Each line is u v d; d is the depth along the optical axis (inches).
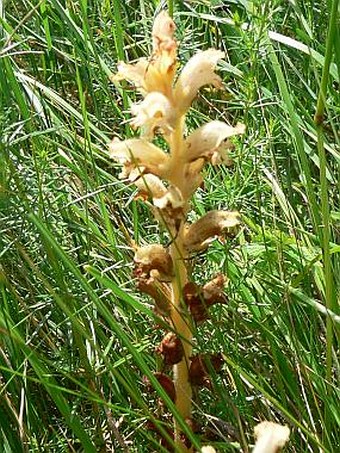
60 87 17.9
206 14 17.8
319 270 14.2
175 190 10.6
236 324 13.3
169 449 11.6
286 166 16.1
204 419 12.9
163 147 15.3
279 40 15.9
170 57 10.4
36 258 13.7
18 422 12.2
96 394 11.5
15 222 12.8
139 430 11.6
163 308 11.2
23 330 13.7
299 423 11.6
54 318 13.6
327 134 16.5
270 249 14.4
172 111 10.3
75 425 11.6
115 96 17.4
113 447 12.9
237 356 12.8
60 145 14.7
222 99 17.3
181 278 11.2
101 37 17.2
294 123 13.1
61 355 12.9
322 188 11.9
